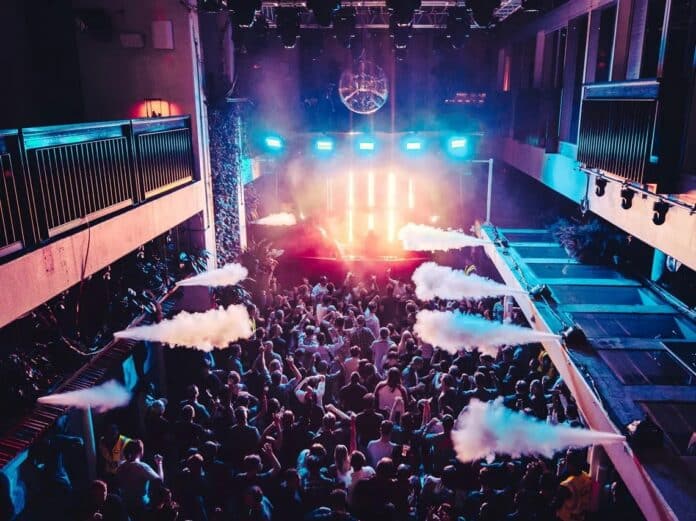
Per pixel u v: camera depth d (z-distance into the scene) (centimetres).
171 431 759
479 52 2148
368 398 740
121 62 1124
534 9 1170
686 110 674
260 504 572
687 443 558
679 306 930
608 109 822
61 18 1090
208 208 1235
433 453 687
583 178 1052
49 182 646
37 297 609
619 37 938
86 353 796
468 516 608
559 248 1330
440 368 891
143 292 936
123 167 836
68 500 699
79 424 818
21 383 652
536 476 618
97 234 743
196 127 1149
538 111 1397
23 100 1036
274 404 754
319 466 630
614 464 600
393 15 1175
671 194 695
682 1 668
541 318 893
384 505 570
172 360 1052
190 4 1117
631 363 729
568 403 820
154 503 574
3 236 567
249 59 1745
